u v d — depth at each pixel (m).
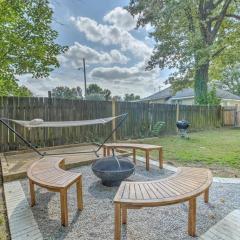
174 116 10.80
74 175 2.76
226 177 4.11
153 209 2.83
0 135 5.86
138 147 4.73
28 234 2.24
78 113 7.42
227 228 2.35
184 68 14.31
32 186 2.88
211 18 14.38
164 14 13.42
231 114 14.58
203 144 7.75
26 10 8.74
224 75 23.05
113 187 3.60
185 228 2.38
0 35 7.87
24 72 9.16
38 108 6.57
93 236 2.23
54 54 9.64
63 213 2.40
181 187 2.35
